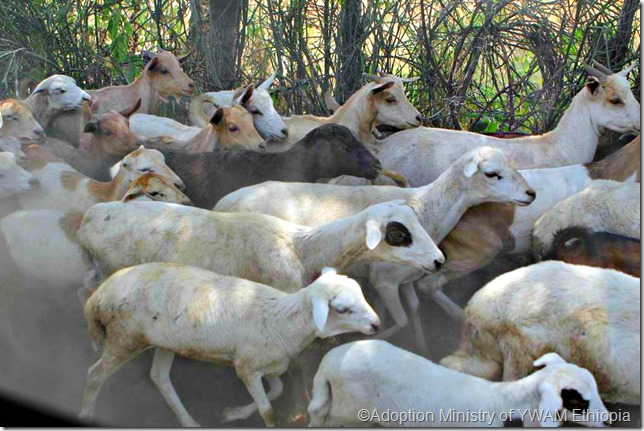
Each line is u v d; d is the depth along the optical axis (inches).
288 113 431.5
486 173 270.1
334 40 424.8
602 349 207.2
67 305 282.0
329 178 315.3
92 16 477.4
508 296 217.2
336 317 219.5
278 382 236.1
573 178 296.0
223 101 390.0
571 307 210.7
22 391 247.9
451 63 431.2
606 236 251.0
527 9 420.2
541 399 187.0
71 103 383.2
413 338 275.4
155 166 291.1
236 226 251.9
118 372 256.8
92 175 335.6
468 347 224.8
